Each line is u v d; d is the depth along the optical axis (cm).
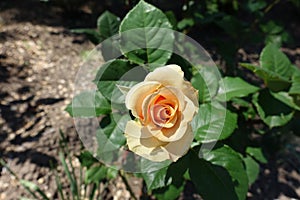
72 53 71
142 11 26
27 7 81
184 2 47
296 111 34
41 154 53
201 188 26
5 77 63
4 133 55
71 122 57
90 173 38
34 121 57
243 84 32
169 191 35
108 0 79
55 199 49
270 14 92
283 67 35
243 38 49
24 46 71
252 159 39
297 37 86
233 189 26
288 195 53
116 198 49
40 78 65
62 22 79
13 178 50
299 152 59
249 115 38
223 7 67
